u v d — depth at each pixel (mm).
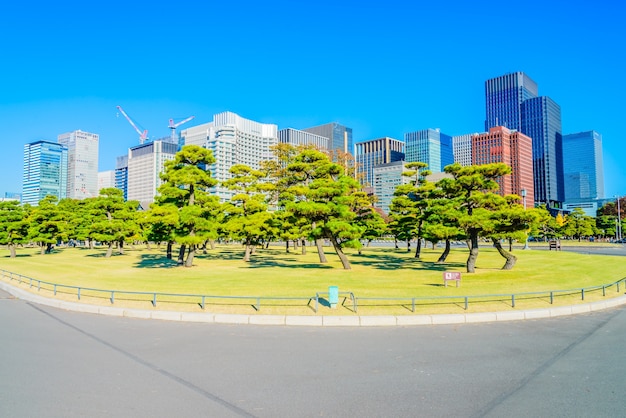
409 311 16266
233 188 45156
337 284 24125
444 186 30719
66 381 9102
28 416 7238
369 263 40219
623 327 14562
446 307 16953
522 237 29344
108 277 29594
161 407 7664
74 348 11891
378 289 21719
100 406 7699
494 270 32375
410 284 23984
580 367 10117
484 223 27781
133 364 10367
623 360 10688
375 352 11422
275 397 8172
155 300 17453
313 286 23250
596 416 7285
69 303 18672
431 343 12398
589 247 74562
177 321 15758
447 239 35062
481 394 8352
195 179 35625
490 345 12180
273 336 13328
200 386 8797
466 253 55781
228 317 15555
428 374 9586
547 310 16578
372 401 7973
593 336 13266
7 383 8961
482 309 16641
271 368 10023
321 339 12922
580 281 25375
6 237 54094
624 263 38438
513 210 29578
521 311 16188
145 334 13633
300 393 8398
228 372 9727
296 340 12797
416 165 44156
